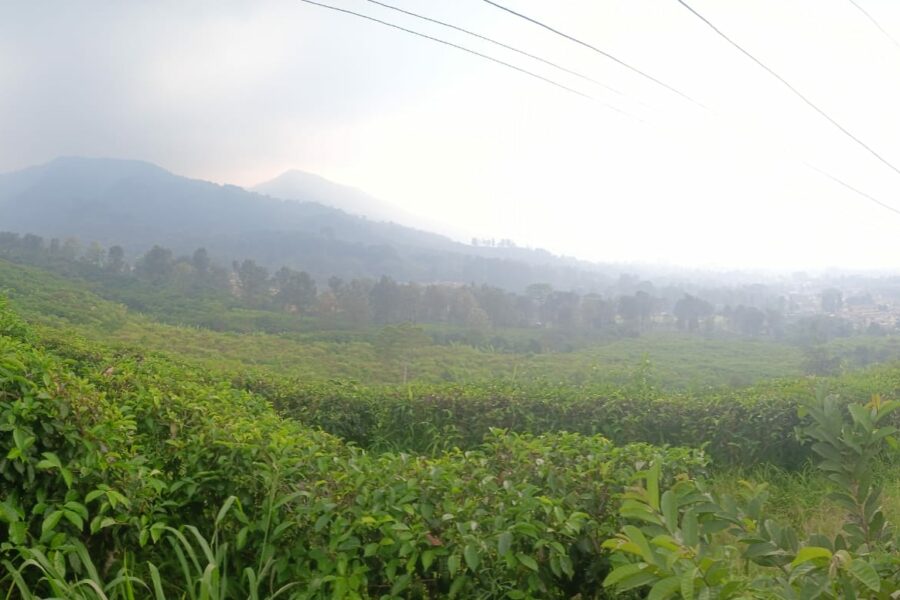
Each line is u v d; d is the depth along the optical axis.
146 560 3.81
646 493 2.04
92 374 6.46
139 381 6.67
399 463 4.36
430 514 3.64
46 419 3.54
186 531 3.92
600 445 5.18
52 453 3.41
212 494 4.04
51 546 3.17
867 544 2.23
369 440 9.21
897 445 2.33
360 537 3.57
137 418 5.09
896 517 6.12
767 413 8.71
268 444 4.25
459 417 9.10
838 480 2.37
